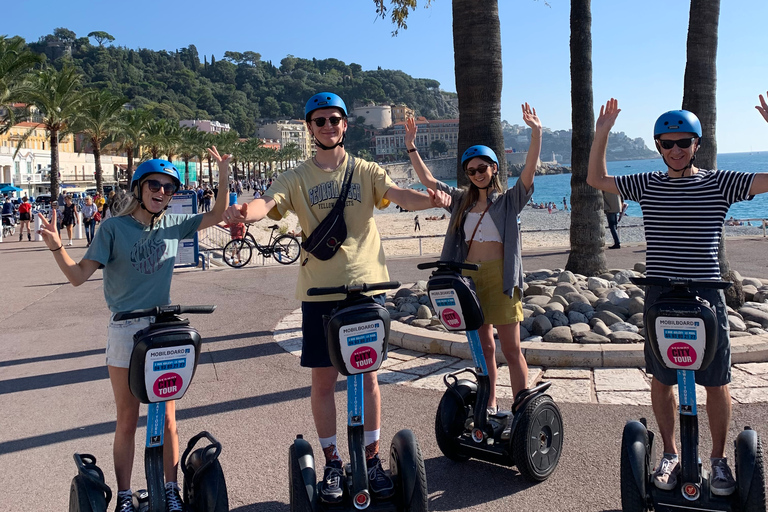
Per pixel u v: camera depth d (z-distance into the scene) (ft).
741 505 9.89
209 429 16.40
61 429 16.99
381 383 19.24
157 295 10.62
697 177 10.85
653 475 10.64
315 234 11.18
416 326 24.18
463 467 13.78
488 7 25.63
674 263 10.85
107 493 9.86
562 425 13.35
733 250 49.16
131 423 10.58
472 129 26.04
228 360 23.13
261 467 14.06
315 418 11.57
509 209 13.93
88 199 74.79
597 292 27.30
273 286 41.01
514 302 14.01
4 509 12.65
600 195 31.94
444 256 14.58
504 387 18.20
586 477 12.93
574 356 19.56
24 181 218.79
